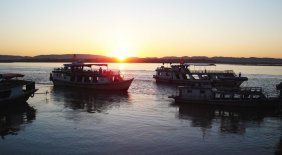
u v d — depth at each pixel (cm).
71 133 3900
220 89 6144
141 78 13450
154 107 5791
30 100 6431
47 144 3462
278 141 3712
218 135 3941
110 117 4844
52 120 4594
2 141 3562
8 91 5478
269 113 5388
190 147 3441
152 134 3916
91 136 3781
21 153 3167
